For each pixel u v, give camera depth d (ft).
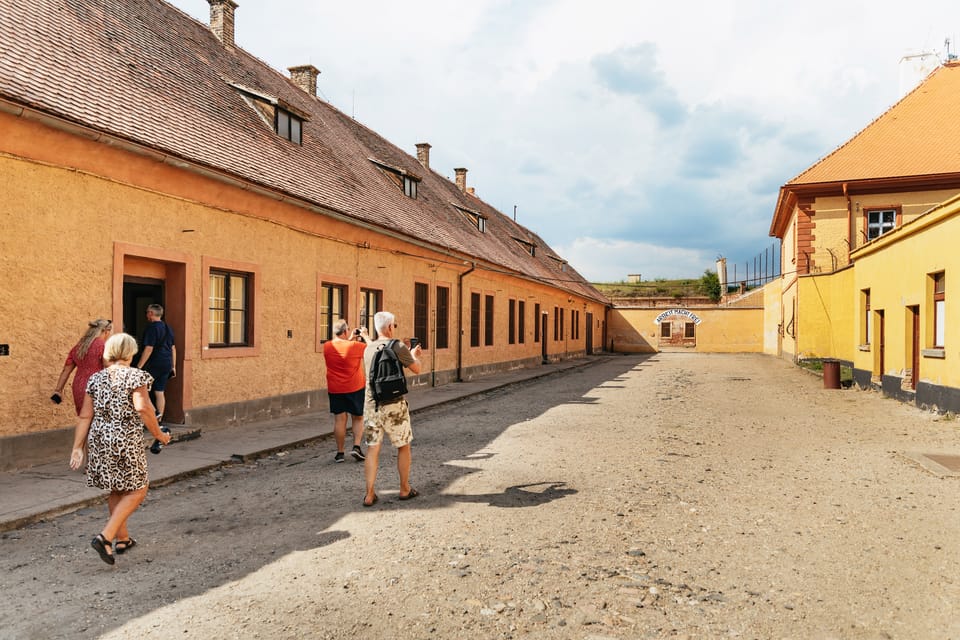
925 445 30.17
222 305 34.60
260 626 12.04
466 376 70.59
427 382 60.70
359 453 28.02
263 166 37.65
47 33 30.04
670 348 156.04
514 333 88.74
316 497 21.44
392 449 30.17
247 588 13.82
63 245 25.20
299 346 40.68
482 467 25.77
